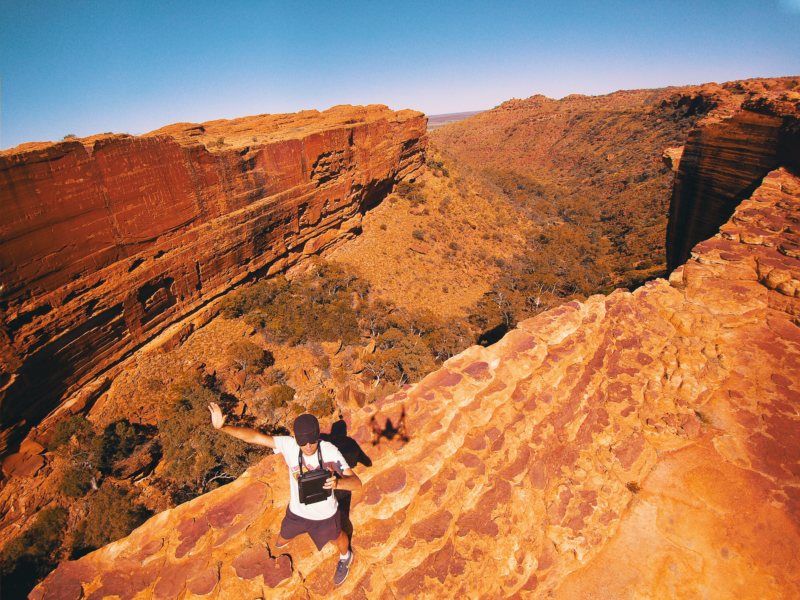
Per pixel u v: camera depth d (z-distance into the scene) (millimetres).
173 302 24828
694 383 5391
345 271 38938
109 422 19344
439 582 3482
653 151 99688
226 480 18531
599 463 4688
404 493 3809
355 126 42750
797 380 5340
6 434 16453
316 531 3090
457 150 176750
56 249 17500
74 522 16016
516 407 4762
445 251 49438
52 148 16781
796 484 4262
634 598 3641
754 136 13195
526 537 4008
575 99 190125
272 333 27484
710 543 3932
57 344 18141
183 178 24109
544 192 100125
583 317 6066
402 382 27094
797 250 7910
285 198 33750
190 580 3092
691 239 16656
